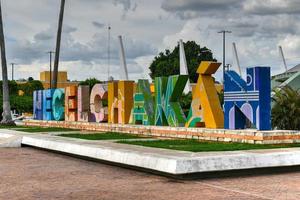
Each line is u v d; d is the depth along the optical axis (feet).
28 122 120.47
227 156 38.88
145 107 76.18
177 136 67.82
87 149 50.88
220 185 34.94
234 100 60.03
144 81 77.36
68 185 35.91
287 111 72.43
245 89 58.54
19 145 69.67
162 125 72.64
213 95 65.00
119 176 39.88
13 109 222.07
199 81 66.33
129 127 78.02
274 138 54.70
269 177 38.40
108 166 46.47
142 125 76.23
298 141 55.93
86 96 96.07
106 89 89.04
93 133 78.69
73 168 45.29
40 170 44.11
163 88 72.64
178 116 69.62
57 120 106.11
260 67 56.65
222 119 63.72
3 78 117.19
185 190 33.17
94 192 33.06
